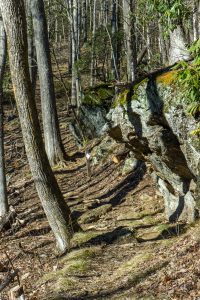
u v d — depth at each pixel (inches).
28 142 385.4
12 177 740.7
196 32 541.3
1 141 538.6
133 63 597.9
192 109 255.4
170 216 399.5
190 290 237.1
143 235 378.0
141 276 281.3
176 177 364.2
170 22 319.9
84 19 1519.4
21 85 372.8
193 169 299.0
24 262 391.2
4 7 361.1
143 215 445.4
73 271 326.0
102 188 582.9
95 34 1008.9
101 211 487.2
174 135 315.9
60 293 288.5
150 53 800.3
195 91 230.2
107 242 377.4
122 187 549.6
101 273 316.2
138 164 577.9
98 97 707.4
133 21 615.5
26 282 340.2
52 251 409.1
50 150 727.1
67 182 651.5
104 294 273.7
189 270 258.2
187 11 310.2
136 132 342.0
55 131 724.0
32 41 975.0
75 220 410.3
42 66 722.2
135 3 685.3
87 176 643.5
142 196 498.3
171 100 288.0
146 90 317.4
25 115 379.2
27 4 965.8
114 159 622.5
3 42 518.3
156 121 319.3
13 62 369.7
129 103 335.6
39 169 389.4
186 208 375.9
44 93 727.1
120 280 288.4
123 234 379.6
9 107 1195.9
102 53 1104.2
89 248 366.6
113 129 369.1
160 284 256.8
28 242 454.0
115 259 337.7
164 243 334.0
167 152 323.9
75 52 973.2
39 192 394.3
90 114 704.4
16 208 590.2
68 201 565.3
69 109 1037.2
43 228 496.1
